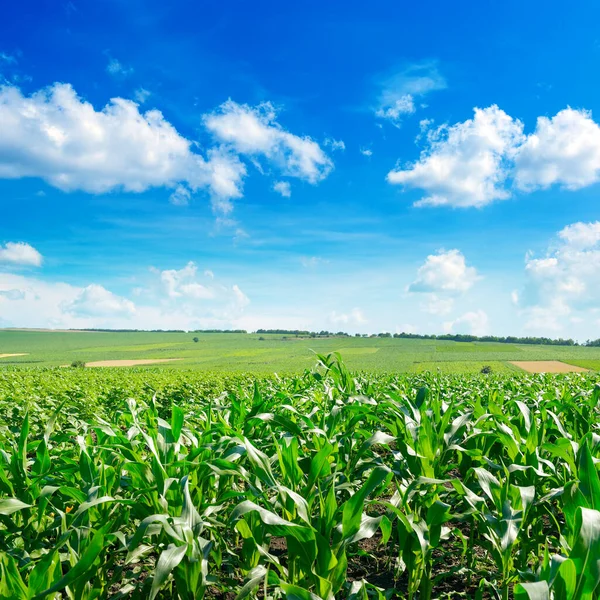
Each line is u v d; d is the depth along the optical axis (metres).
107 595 3.35
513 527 3.25
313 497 3.34
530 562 3.95
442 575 3.63
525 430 4.82
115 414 5.87
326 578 2.82
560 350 107.88
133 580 3.71
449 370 60.31
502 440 4.27
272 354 99.19
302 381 8.88
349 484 3.86
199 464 3.43
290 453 3.50
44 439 3.94
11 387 14.95
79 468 3.69
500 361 78.38
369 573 4.21
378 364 75.31
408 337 156.00
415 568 3.51
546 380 13.86
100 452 4.11
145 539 3.55
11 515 3.79
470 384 13.48
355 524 2.89
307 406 6.74
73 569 2.39
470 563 4.21
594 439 4.07
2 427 5.76
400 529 3.44
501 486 3.64
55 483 4.01
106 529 2.71
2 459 3.79
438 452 4.27
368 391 8.27
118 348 114.81
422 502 3.90
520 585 2.12
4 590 2.42
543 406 5.75
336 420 4.74
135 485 3.70
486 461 4.46
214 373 25.44
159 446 3.86
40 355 94.94
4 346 117.44
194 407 7.90
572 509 2.83
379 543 4.78
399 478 4.25
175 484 3.26
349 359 88.56
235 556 3.88
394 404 4.91
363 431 4.61
